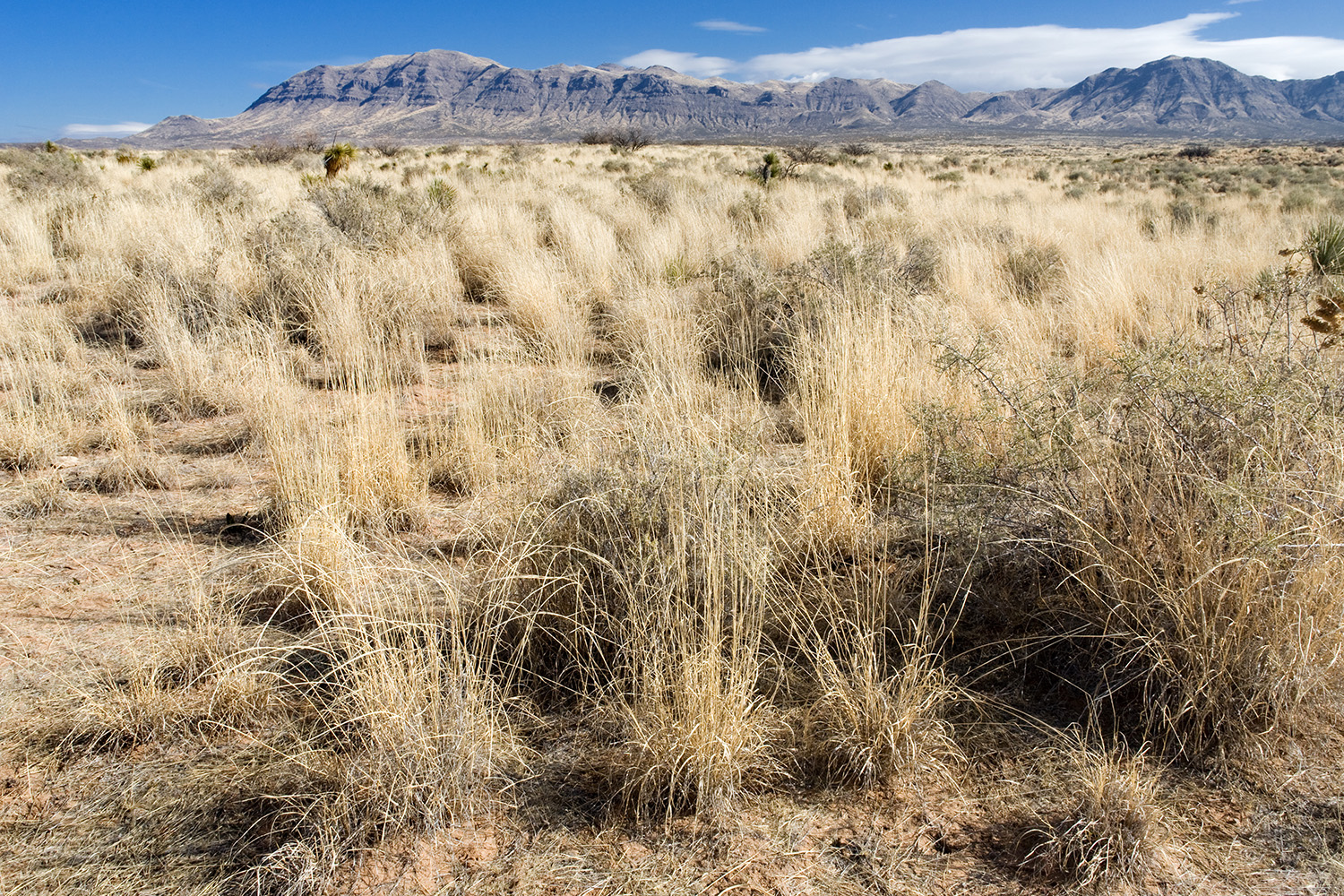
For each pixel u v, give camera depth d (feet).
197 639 9.02
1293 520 8.23
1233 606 7.95
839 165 116.67
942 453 11.29
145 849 6.79
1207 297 17.74
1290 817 6.87
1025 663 9.05
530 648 9.32
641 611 8.75
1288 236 36.70
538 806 7.31
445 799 7.18
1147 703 7.97
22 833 6.96
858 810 7.23
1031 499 10.19
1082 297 22.89
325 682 8.81
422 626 8.47
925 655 8.41
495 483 12.94
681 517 9.20
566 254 31.94
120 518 12.91
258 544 11.95
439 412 17.84
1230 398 9.74
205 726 8.20
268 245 26.66
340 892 6.40
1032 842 6.75
